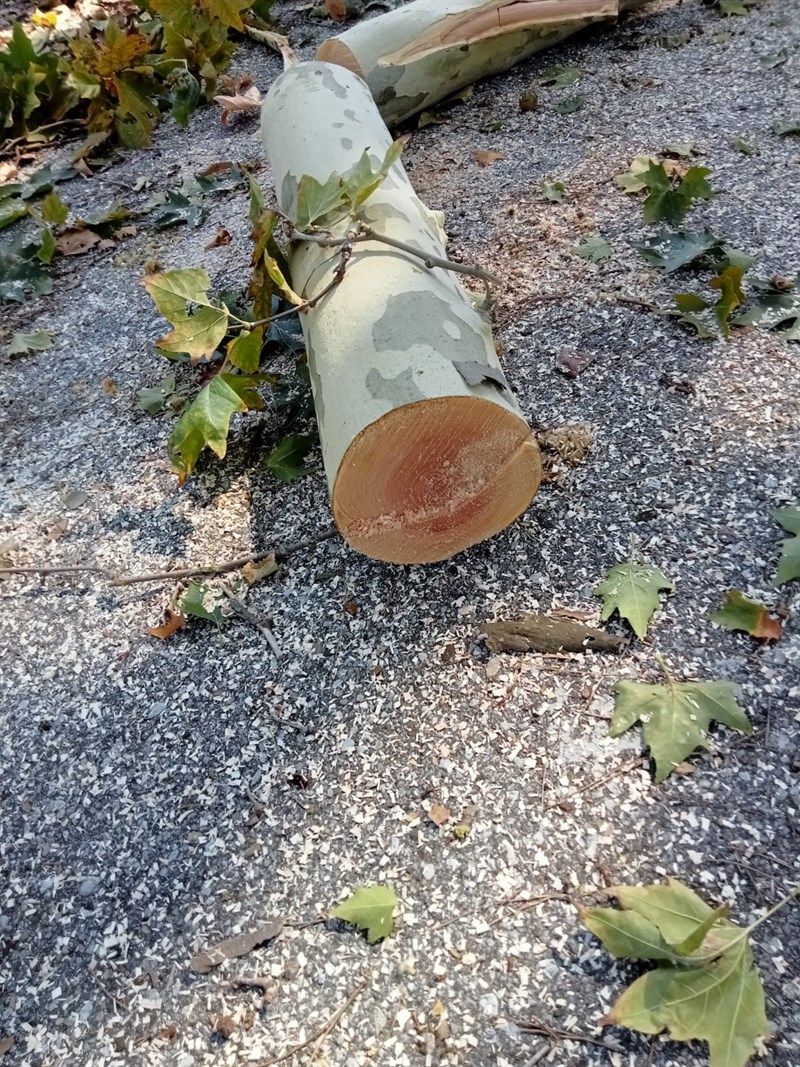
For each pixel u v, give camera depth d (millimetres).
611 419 1057
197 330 972
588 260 1304
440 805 781
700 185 1302
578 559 930
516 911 709
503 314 1243
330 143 1168
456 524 877
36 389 1393
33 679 981
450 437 796
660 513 949
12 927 786
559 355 1157
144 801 849
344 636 933
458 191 1544
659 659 832
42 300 1596
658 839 728
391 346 808
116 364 1407
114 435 1274
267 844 794
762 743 768
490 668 865
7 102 2094
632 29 1943
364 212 962
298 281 1035
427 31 1708
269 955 726
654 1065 620
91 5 2689
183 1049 687
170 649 978
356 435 770
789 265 1215
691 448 1003
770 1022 624
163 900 777
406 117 1821
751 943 658
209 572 1035
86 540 1121
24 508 1185
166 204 1772
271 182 1757
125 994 727
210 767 860
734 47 1776
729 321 1146
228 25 2066
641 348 1140
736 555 899
